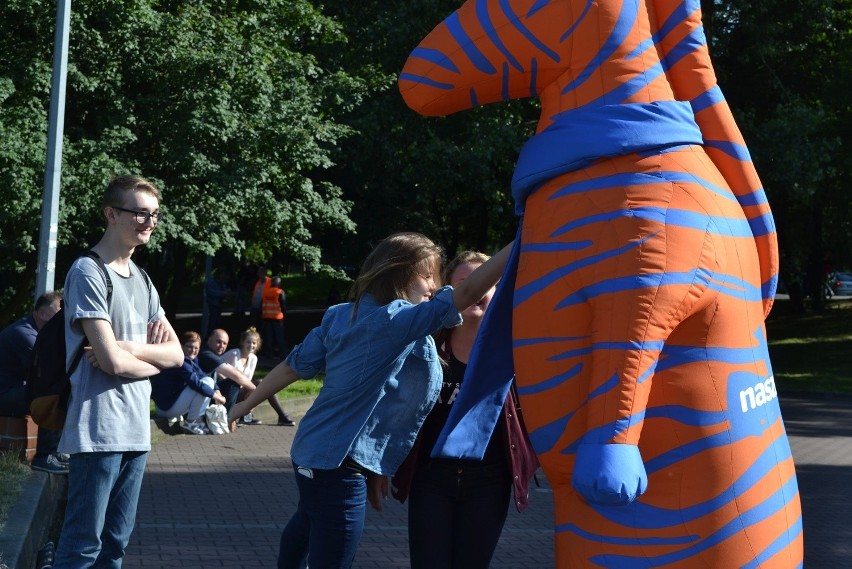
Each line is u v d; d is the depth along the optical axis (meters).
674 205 2.84
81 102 15.12
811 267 37.56
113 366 4.09
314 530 3.82
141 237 4.30
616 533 2.93
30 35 14.62
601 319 2.80
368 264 3.86
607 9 3.02
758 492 2.92
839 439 13.91
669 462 2.88
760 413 2.98
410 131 21.94
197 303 46.16
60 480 7.28
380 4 22.39
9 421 7.89
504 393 3.81
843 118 24.50
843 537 7.80
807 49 25.50
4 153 13.41
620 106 2.94
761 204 3.16
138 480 4.40
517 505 3.89
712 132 3.16
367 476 3.86
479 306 4.00
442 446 3.35
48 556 5.35
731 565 2.88
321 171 23.97
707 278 2.83
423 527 3.90
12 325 8.06
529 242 3.01
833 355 26.70
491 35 3.15
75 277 4.16
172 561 6.48
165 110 15.64
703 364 2.88
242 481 9.47
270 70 17.16
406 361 3.79
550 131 3.03
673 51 3.19
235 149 16.55
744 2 22.92
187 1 16.33
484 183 21.09
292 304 44.69
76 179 14.03
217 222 16.41
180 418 12.59
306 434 3.81
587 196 2.90
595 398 2.79
